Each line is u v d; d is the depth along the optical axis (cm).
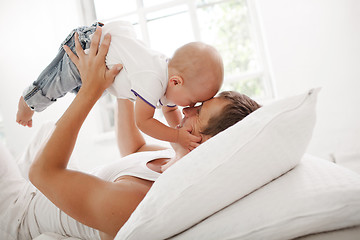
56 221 112
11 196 127
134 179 100
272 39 295
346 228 64
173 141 102
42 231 118
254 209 68
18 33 345
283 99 77
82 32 118
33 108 127
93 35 112
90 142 335
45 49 345
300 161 84
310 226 63
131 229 68
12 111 352
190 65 106
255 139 72
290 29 291
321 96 290
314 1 284
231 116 92
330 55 287
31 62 346
